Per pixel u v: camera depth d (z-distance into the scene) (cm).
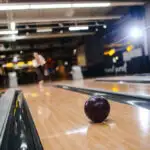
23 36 1318
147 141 158
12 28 1038
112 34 1341
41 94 638
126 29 1168
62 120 258
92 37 1612
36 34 1352
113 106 312
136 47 1118
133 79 700
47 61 1975
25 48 1684
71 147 163
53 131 215
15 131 208
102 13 1154
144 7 978
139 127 195
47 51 1975
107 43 1422
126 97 402
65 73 2088
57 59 2053
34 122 262
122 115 249
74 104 371
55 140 185
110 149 150
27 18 1021
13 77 1489
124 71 1288
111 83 745
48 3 731
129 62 1209
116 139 170
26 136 195
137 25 1059
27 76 2109
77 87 721
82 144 167
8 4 687
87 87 668
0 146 161
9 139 181
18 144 170
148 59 1029
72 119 257
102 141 168
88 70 1759
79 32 1462
